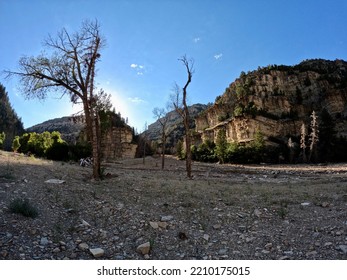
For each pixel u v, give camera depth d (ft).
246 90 334.65
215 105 361.92
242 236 27.91
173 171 128.57
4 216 26.02
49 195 36.22
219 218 33.47
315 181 75.31
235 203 41.01
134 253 23.70
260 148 234.58
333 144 234.17
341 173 114.62
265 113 291.99
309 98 321.93
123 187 49.26
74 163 114.42
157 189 49.21
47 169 58.44
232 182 75.10
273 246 25.16
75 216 30.60
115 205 36.09
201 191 49.73
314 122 235.81
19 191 35.22
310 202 40.91
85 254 22.48
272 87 334.85
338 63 397.60
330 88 317.42
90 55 58.59
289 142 237.45
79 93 58.34
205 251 24.70
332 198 43.24
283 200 42.47
